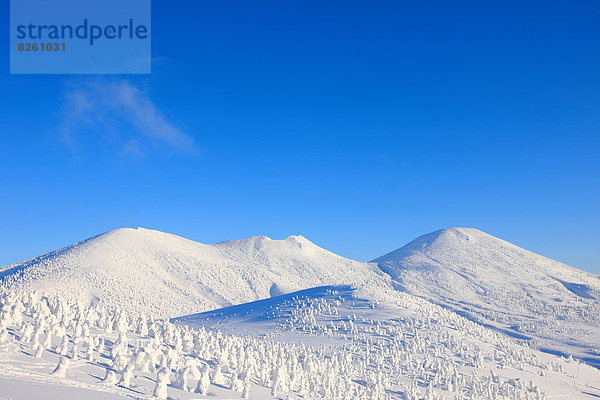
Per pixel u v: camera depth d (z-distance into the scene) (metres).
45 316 46.53
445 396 103.81
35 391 21.28
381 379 98.12
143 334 55.44
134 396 26.06
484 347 166.00
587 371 173.00
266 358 63.78
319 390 60.62
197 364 45.53
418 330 176.00
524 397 109.56
